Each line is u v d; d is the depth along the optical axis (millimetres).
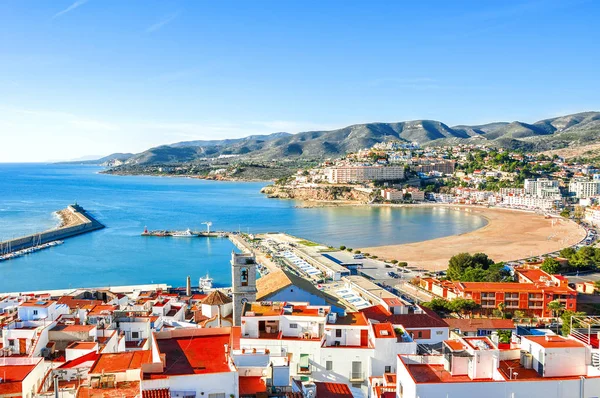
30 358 58188
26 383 51625
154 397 40125
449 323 130875
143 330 89188
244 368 48156
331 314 67000
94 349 66375
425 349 63656
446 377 43125
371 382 55625
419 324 97062
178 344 53156
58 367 58781
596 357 43250
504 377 42094
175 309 121750
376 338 60312
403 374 44500
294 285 107000
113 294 148875
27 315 88125
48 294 162625
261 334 64062
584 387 41406
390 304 107562
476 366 43281
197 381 42250
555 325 147375
